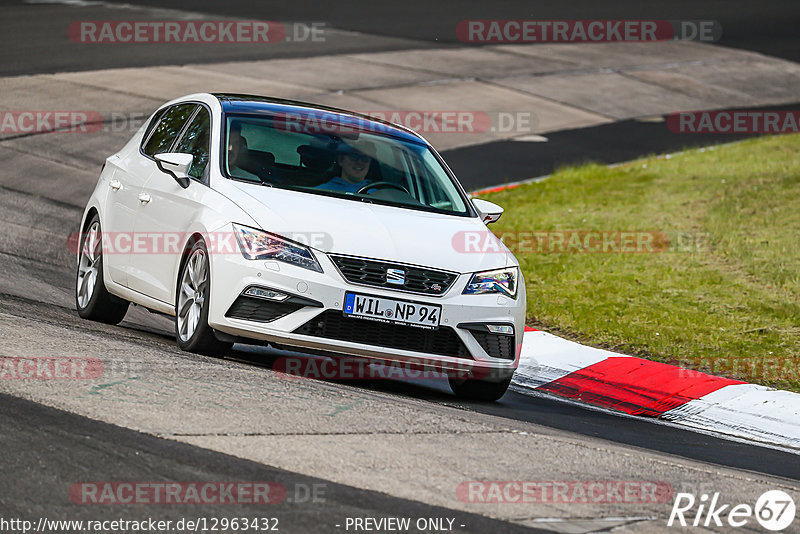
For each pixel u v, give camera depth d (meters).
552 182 66.12
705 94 101.00
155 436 19.36
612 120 88.50
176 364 25.02
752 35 130.62
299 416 21.70
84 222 34.69
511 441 22.17
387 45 108.38
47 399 20.88
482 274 27.84
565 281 44.75
